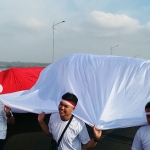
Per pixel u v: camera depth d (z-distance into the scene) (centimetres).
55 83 603
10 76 883
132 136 602
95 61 604
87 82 538
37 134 639
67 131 304
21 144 576
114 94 486
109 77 532
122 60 586
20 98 560
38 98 569
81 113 434
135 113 442
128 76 527
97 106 454
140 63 560
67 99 299
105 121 411
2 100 523
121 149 537
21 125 701
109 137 595
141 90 496
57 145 311
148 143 292
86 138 311
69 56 669
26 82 889
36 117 777
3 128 445
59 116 313
